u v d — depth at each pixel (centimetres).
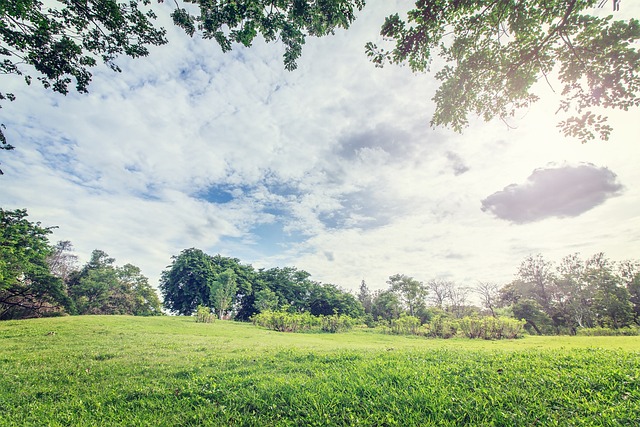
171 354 1067
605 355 775
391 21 782
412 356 903
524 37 762
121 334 1753
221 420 499
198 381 695
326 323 3169
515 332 2395
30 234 2330
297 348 1239
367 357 912
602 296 3988
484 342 1958
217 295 4628
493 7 750
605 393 509
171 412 541
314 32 868
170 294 5722
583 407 464
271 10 828
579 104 735
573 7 674
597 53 674
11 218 2183
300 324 3077
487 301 4962
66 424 509
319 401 545
